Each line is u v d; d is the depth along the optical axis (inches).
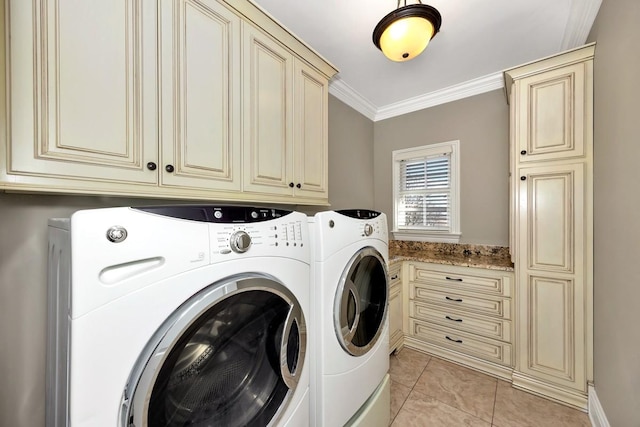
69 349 19.7
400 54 54.8
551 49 73.1
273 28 51.8
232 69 45.1
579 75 62.5
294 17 61.0
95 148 30.9
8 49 26.1
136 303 21.8
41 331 34.5
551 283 66.4
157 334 22.9
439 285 86.6
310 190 63.1
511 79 72.9
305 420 36.8
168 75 36.9
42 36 27.5
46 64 27.7
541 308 67.7
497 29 65.3
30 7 26.9
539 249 67.9
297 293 36.5
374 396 52.2
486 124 93.1
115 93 32.3
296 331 36.4
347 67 82.4
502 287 75.4
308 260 39.4
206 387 27.3
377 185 119.6
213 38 42.3
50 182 28.1
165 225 24.2
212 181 42.6
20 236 33.3
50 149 28.0
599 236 57.2
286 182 56.2
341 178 98.6
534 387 68.3
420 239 108.5
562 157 64.7
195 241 25.9
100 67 31.1
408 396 68.2
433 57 77.4
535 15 60.6
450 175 101.3
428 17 48.1
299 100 59.4
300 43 57.7
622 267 45.9
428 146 105.3
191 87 39.5
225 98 44.1
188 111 39.2
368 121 115.6
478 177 95.0
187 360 25.3
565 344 64.4
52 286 29.5
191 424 26.0
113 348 20.6
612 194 50.3
